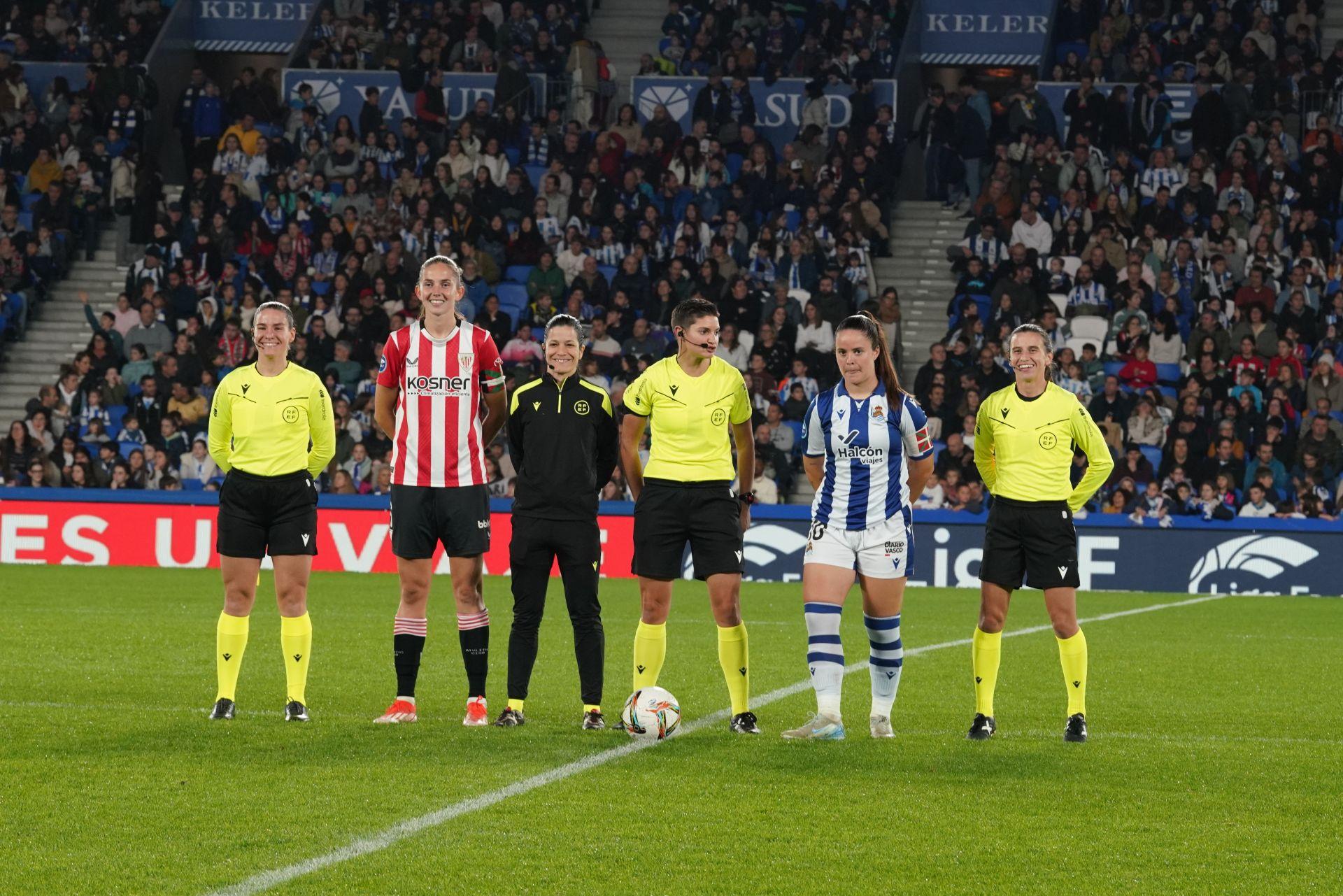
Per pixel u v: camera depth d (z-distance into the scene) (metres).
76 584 41.97
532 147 65.19
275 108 68.12
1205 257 58.06
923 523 47.78
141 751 17.27
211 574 46.25
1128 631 34.16
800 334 55.72
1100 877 12.48
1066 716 21.25
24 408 59.28
